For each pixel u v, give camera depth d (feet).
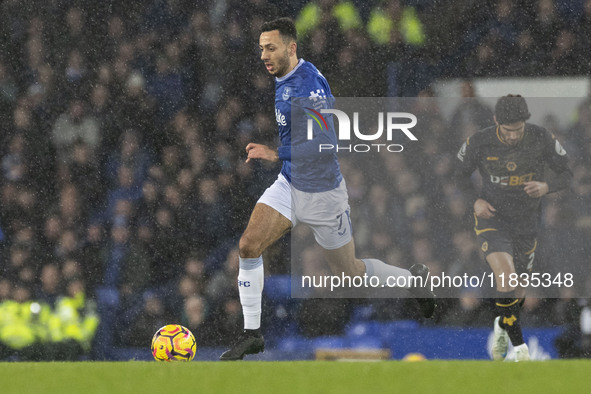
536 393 30.19
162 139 97.09
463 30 102.73
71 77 98.17
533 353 82.38
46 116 96.84
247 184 96.07
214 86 98.78
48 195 93.97
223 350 87.56
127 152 96.43
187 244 92.43
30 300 89.10
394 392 30.12
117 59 98.89
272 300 87.92
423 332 85.25
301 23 101.91
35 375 33.32
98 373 33.86
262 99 98.78
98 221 93.15
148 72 98.89
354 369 34.42
